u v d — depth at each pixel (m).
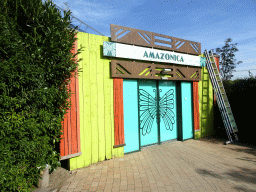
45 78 2.91
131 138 5.27
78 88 4.15
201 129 7.12
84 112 4.27
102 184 3.38
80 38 4.24
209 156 4.92
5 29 2.21
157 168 4.10
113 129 4.78
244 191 3.08
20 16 2.60
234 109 7.36
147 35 5.37
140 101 5.64
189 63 6.50
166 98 6.38
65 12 3.02
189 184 3.34
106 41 4.55
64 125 3.91
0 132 2.18
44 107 2.91
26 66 2.37
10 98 2.29
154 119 6.04
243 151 5.38
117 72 4.85
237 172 3.86
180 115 6.60
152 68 5.51
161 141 6.21
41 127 2.75
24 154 2.48
